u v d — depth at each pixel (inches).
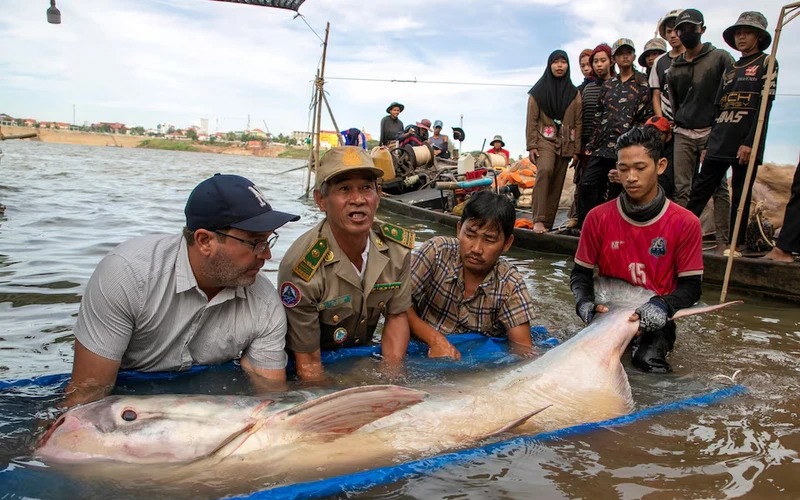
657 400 124.9
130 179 677.3
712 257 236.7
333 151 126.6
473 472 92.1
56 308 167.9
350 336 142.6
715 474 92.6
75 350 112.0
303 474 92.7
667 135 254.7
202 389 114.9
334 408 99.7
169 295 114.0
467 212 150.2
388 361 137.9
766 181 311.3
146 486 86.4
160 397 98.7
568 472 92.7
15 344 140.1
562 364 130.0
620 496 86.0
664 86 275.4
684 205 265.3
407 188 489.1
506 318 156.3
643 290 162.6
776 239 252.4
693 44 248.5
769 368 143.4
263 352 122.2
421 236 338.0
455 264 158.6
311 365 132.4
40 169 761.0
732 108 231.8
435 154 555.2
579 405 119.7
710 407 119.2
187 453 92.9
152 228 315.0
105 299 109.4
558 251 297.7
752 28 226.2
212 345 121.1
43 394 109.1
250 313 121.4
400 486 87.9
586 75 327.0
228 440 94.6
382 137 572.1
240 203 108.9
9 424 97.5
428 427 106.6
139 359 118.0
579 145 313.6
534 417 114.3
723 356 152.3
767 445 103.0
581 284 170.7
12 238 262.1
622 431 107.4
